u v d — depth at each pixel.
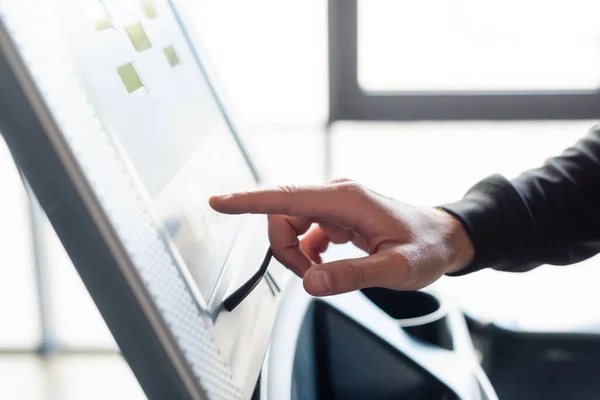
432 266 0.59
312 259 0.67
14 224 2.30
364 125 2.37
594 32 2.31
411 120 2.34
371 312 0.70
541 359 0.89
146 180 0.42
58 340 2.36
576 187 0.75
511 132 2.35
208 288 0.45
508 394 0.90
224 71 2.38
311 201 0.53
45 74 0.31
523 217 0.71
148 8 0.60
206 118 0.63
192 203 0.50
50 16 0.34
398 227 0.57
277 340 0.54
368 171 2.38
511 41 2.33
